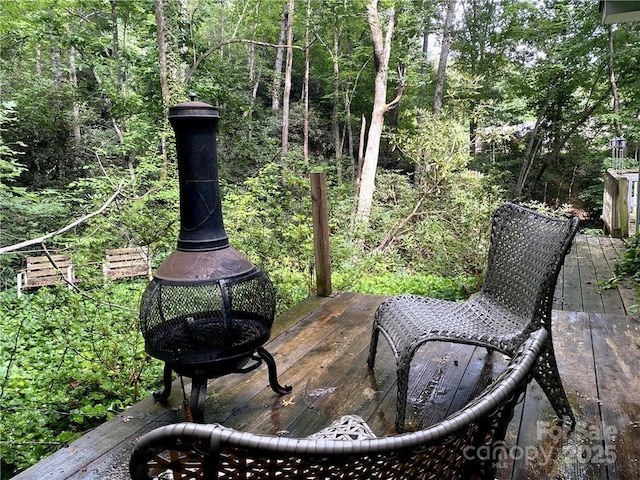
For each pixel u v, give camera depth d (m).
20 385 3.53
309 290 4.39
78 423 3.07
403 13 12.47
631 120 11.06
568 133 12.73
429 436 0.75
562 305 3.90
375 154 10.71
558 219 2.06
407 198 8.04
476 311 2.35
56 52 10.78
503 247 2.44
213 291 1.90
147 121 8.79
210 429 0.72
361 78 14.95
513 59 13.46
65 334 3.50
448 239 5.68
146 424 2.05
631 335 2.84
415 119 14.66
